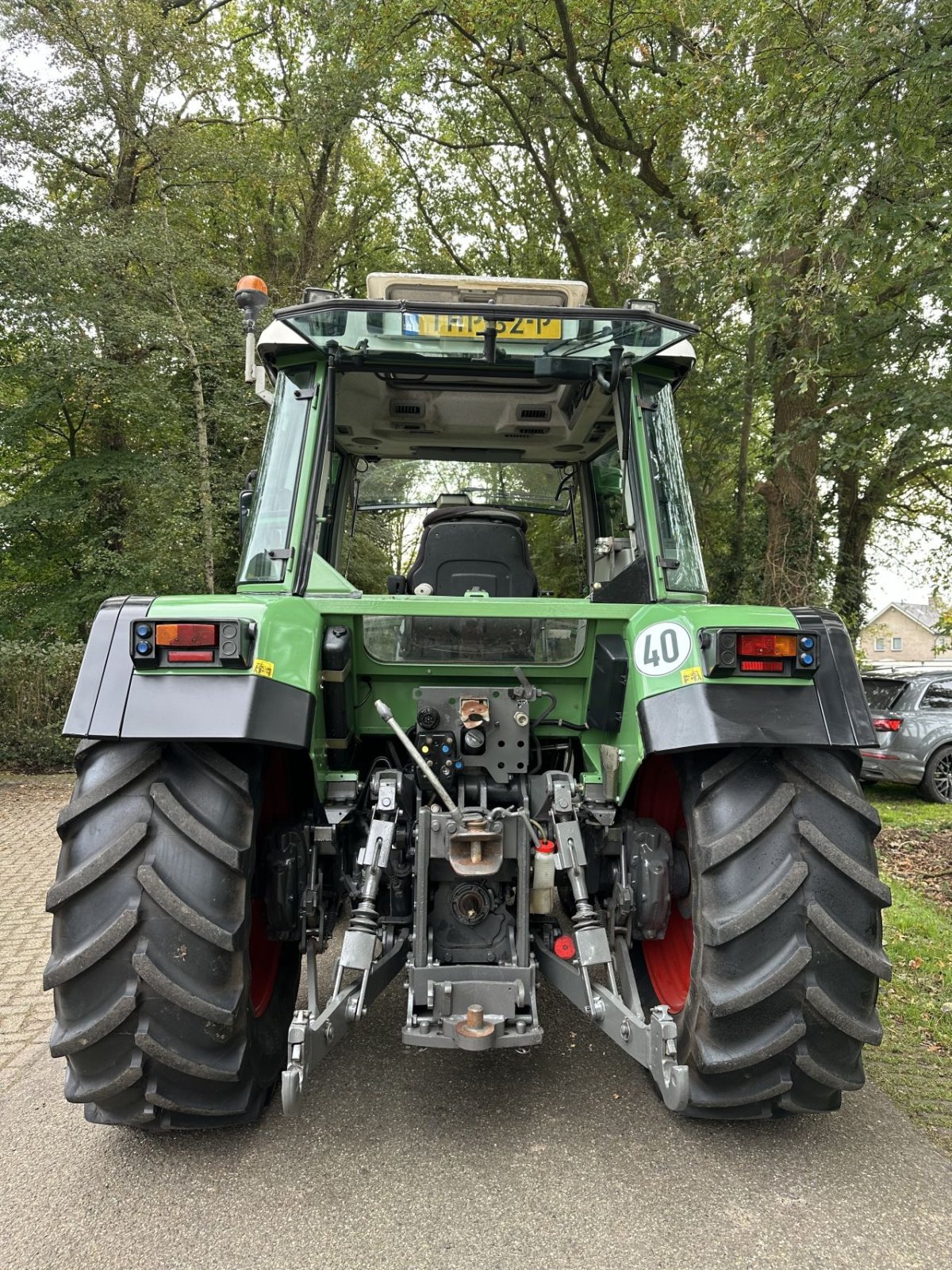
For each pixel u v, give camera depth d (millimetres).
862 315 9523
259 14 17734
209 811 2285
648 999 2863
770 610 2525
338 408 3732
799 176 6895
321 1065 2996
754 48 9000
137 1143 2545
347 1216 2189
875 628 18516
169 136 13344
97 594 12594
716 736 2211
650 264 10664
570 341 2951
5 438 12281
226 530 13781
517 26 12953
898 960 4090
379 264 20156
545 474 4461
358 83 14719
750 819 2270
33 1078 3057
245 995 2262
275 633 2371
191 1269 2018
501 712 2752
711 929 2221
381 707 2561
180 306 13156
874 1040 2195
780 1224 2150
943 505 17953
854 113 6426
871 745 2240
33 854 6758
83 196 14070
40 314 11430
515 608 2797
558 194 15234
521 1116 2660
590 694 2816
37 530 13344
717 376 12797
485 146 16047
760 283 9258
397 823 2641
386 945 2781
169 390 13328
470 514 3805
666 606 2633
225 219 18266
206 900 2211
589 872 2828
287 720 2262
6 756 10805
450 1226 2146
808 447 12086
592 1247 2070
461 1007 2422
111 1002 2172
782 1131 2574
